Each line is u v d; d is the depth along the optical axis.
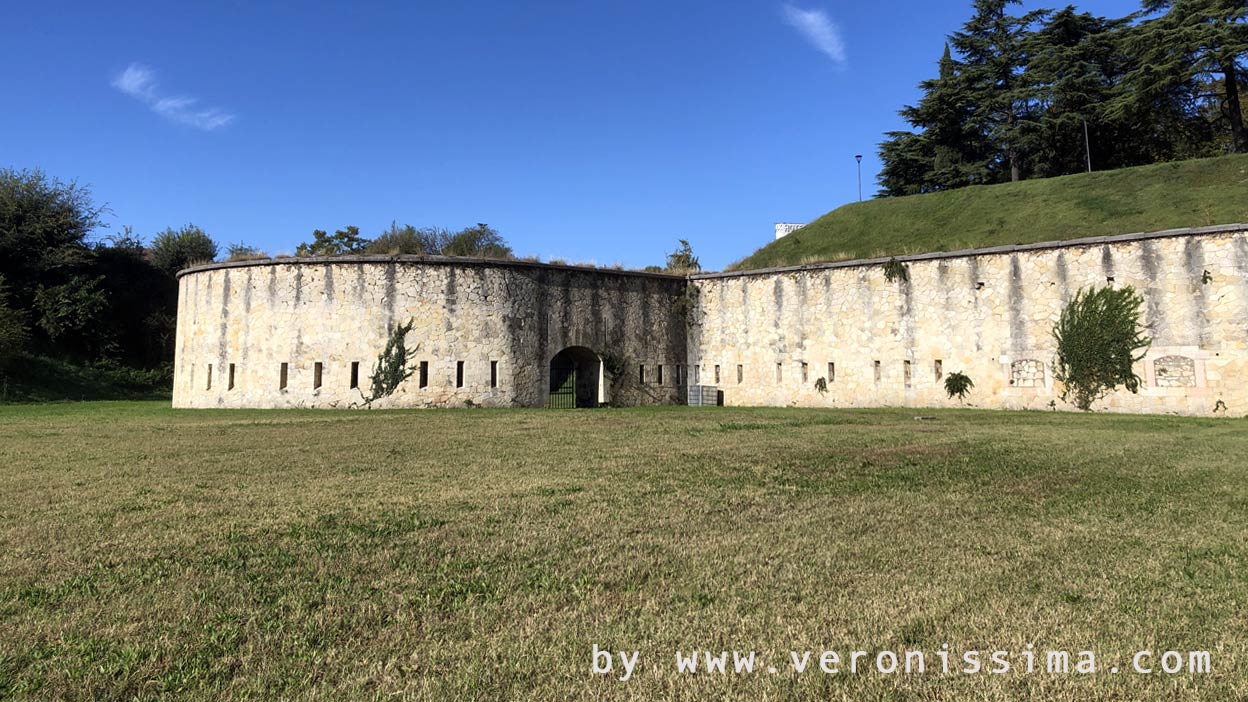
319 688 3.84
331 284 31.36
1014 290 28.30
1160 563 6.05
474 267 31.80
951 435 17.30
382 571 5.93
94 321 51.62
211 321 33.06
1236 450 14.00
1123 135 53.91
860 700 3.70
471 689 3.80
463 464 12.34
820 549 6.55
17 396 40.88
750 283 35.31
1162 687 3.83
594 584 5.58
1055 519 7.80
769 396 34.22
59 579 5.70
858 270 32.00
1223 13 44.72
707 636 4.53
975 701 3.70
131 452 14.21
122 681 3.89
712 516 7.97
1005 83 61.25
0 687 3.81
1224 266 24.52
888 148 66.69
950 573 5.80
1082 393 26.55
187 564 6.13
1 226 49.84
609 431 18.78
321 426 20.88
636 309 35.72
